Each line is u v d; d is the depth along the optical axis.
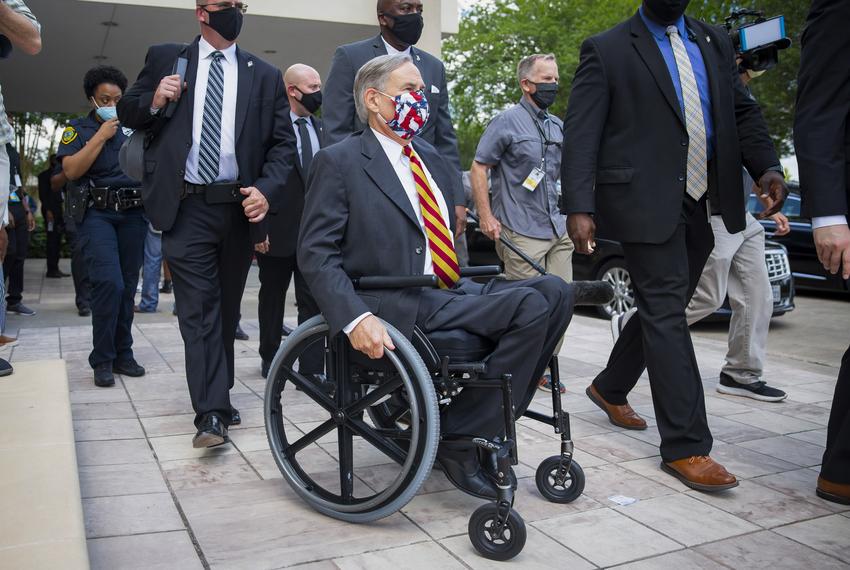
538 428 3.91
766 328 4.59
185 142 3.48
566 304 2.75
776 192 3.27
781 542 2.63
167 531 2.64
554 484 2.98
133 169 3.51
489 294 2.71
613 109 3.31
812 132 2.78
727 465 3.41
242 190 3.54
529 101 4.79
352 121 3.93
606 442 3.70
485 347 2.64
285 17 9.09
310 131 4.81
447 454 2.65
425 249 2.78
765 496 3.04
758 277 4.53
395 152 2.83
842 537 2.67
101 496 2.94
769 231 9.90
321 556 2.47
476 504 2.92
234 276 3.83
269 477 3.18
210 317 3.55
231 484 3.09
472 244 10.23
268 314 4.81
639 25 3.32
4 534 2.09
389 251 2.72
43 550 2.00
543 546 2.57
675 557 2.50
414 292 2.64
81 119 4.78
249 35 9.96
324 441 3.68
